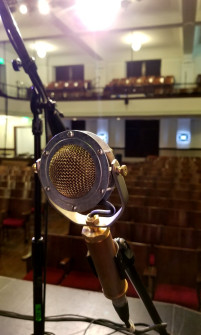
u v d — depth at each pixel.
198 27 9.27
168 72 12.05
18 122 12.34
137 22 7.91
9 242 4.04
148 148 13.28
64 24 7.63
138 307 1.22
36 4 6.17
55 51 12.22
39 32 8.66
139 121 13.27
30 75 0.65
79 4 6.57
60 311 1.19
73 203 0.48
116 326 1.03
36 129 0.68
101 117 10.48
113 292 0.55
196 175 6.69
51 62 13.20
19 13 7.44
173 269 2.29
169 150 12.77
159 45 11.52
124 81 11.68
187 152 12.55
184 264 2.27
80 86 11.78
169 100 9.70
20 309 1.20
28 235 4.35
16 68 0.65
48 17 7.37
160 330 0.68
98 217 0.50
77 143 0.47
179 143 12.62
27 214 3.89
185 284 2.26
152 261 2.64
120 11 7.64
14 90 11.66
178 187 5.25
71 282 2.24
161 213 3.51
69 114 10.70
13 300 1.26
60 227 4.69
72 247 2.44
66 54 12.81
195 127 12.52
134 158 13.40
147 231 2.87
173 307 1.25
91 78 12.89
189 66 11.70
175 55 11.88
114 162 0.47
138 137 13.34
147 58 12.20
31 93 0.67
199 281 2.13
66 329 1.04
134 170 7.45
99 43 11.12
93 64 12.80
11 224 3.91
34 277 0.74
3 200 4.13
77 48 11.75
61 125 0.70
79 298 1.29
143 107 9.95
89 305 1.24
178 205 4.00
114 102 10.23
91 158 0.46
